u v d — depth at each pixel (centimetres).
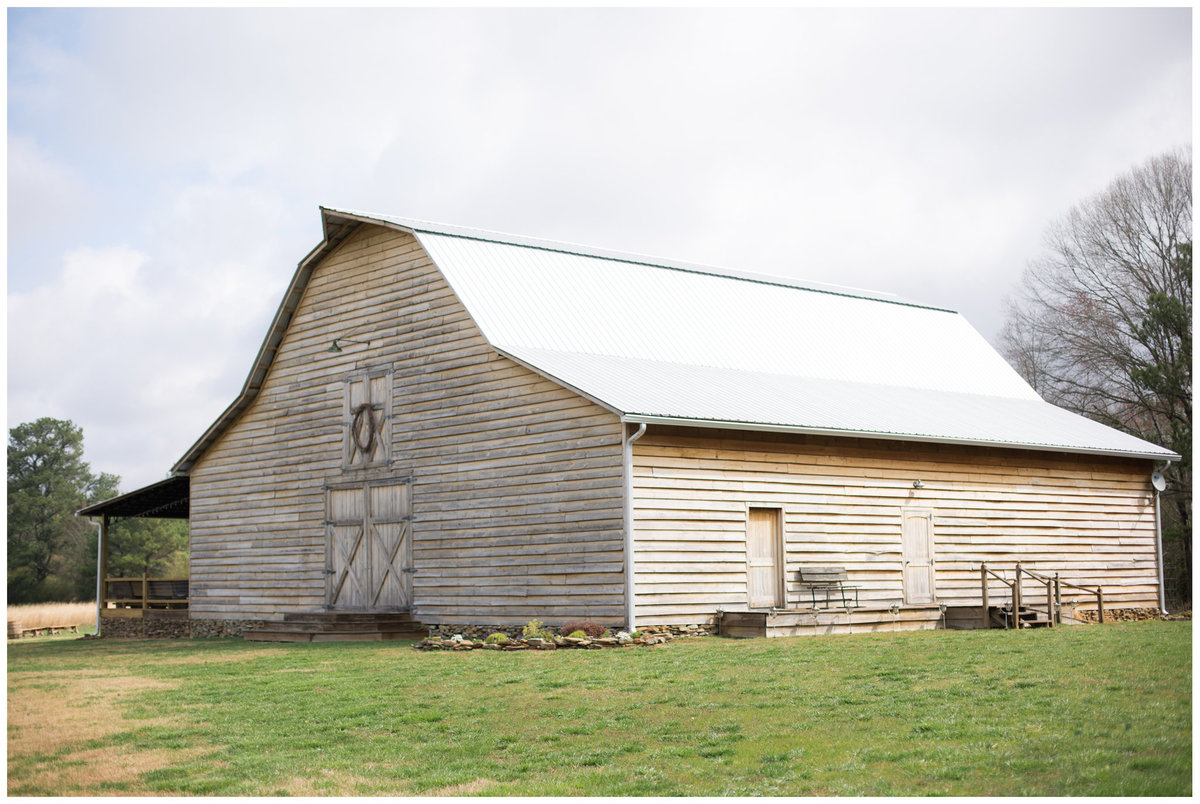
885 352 3141
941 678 1461
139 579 3256
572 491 2139
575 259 2814
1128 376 4234
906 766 1033
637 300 2766
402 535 2494
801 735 1164
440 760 1126
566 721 1270
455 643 2014
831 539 2336
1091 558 2833
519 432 2261
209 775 1103
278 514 2819
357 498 2620
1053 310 4609
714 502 2164
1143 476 3014
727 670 1583
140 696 1569
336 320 2739
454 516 2377
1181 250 4006
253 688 1593
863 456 2423
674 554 2089
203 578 3016
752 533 2225
